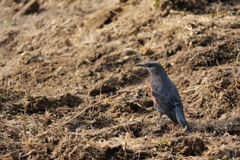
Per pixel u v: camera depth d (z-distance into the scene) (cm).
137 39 1543
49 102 1198
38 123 1102
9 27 1841
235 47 1404
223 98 1188
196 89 1257
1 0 2086
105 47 1524
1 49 1662
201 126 1097
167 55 1452
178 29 1536
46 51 1576
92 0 1977
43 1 2062
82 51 1531
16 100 1202
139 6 1778
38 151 958
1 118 1114
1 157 940
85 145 959
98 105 1221
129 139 1025
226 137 1027
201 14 1636
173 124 1123
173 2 1688
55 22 1819
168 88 1140
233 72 1272
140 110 1214
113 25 1683
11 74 1412
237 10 1639
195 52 1403
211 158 912
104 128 1094
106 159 941
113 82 1347
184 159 928
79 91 1312
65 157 940
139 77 1378
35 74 1410
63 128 1074
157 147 971
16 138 1019
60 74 1413
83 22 1759
